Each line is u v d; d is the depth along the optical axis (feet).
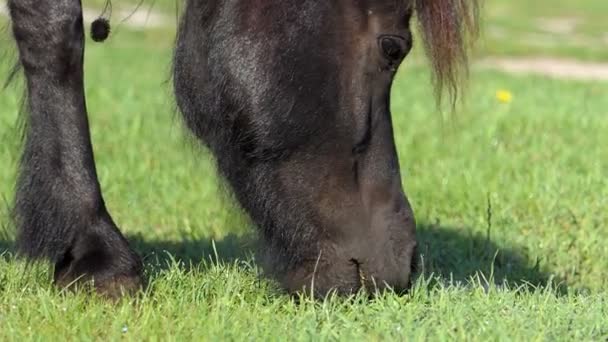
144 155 57.62
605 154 62.08
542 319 29.43
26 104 29.96
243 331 27.78
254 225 29.63
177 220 45.21
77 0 29.22
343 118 28.19
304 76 28.17
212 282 31.71
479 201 48.49
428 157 59.88
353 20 28.04
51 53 29.09
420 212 47.06
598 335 28.71
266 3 28.48
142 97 81.25
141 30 130.62
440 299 30.58
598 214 46.96
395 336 27.32
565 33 159.02
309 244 28.66
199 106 30.01
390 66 28.30
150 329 27.27
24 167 29.78
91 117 70.33
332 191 28.37
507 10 177.99
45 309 28.35
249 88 28.45
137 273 29.76
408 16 28.19
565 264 40.83
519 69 123.03
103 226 29.68
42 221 29.45
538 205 47.80
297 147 28.37
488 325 28.35
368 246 28.45
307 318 28.19
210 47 29.12
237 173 29.43
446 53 28.50
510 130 70.23
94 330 27.37
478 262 40.04
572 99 90.22
